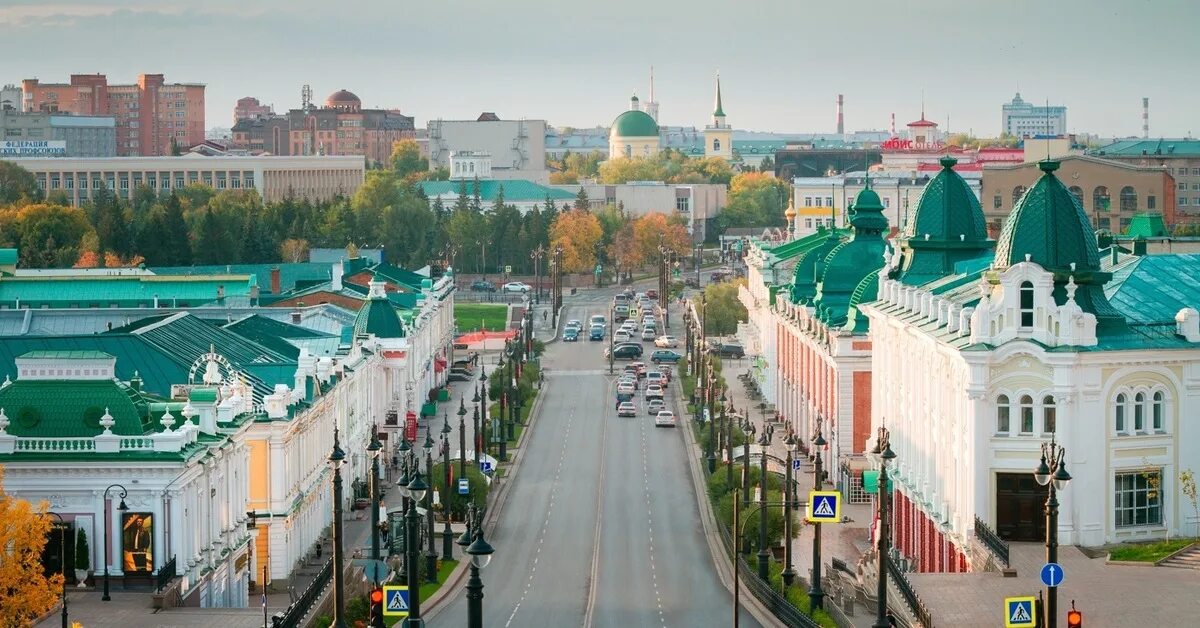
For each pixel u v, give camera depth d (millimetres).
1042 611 157250
